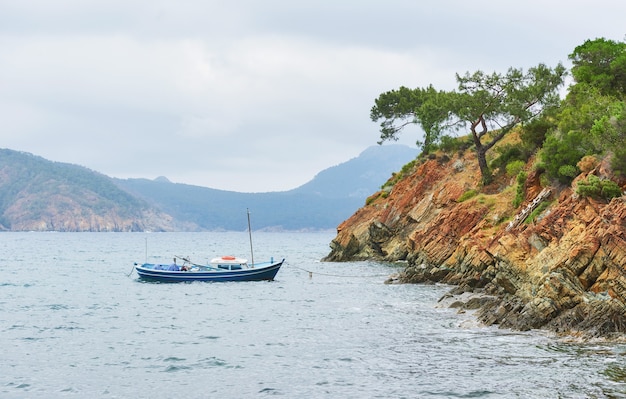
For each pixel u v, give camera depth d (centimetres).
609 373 3036
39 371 3466
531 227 4900
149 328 4831
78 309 5953
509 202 7175
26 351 3988
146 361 3688
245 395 2981
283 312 5550
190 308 5956
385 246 10656
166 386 3159
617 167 4797
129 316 5472
